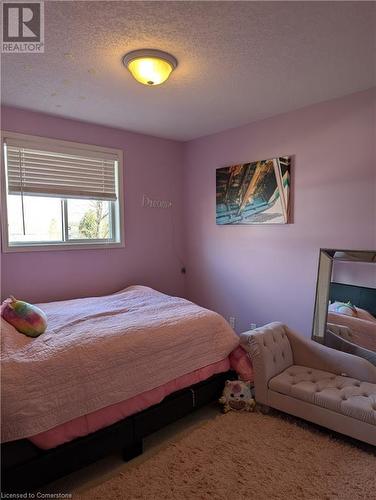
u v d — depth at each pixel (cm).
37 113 298
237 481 173
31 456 159
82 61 206
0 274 283
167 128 354
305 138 295
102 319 237
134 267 374
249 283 350
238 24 172
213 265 387
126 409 192
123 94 260
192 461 189
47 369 167
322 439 206
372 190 257
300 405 216
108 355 189
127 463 192
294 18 168
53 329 210
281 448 198
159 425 207
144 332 212
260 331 247
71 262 325
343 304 264
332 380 226
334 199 279
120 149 356
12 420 151
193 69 221
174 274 412
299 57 207
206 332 241
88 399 178
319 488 167
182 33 179
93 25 170
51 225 320
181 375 222
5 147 283
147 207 382
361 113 260
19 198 297
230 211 360
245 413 239
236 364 251
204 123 338
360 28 177
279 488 168
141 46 191
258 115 315
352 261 261
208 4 155
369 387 212
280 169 311
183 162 414
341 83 246
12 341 181
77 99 268
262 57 206
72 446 170
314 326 277
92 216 348
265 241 332
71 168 323
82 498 165
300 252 304
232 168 355
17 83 236
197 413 243
